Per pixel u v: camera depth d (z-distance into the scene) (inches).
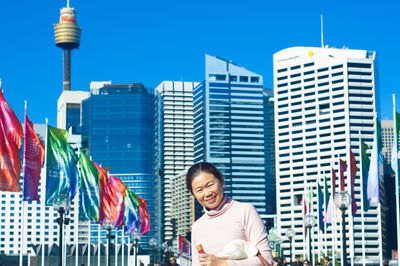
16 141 1540.4
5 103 1537.9
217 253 221.0
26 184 1573.6
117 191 2325.3
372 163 1700.3
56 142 1835.6
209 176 221.0
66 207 1330.0
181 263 3093.0
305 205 3075.8
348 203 1152.8
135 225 2600.9
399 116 1635.1
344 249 1160.2
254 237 217.5
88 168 2156.7
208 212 223.6
